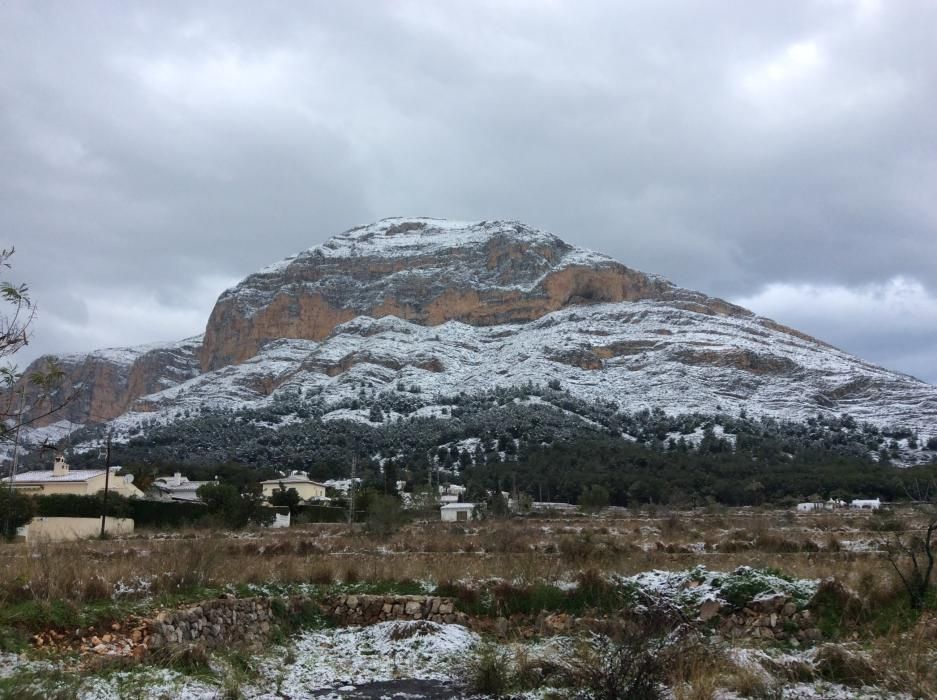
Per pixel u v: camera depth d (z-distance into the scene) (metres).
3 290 11.09
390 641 17.61
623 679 12.43
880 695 12.56
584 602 18.64
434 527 53.78
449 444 159.62
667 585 18.48
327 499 96.56
